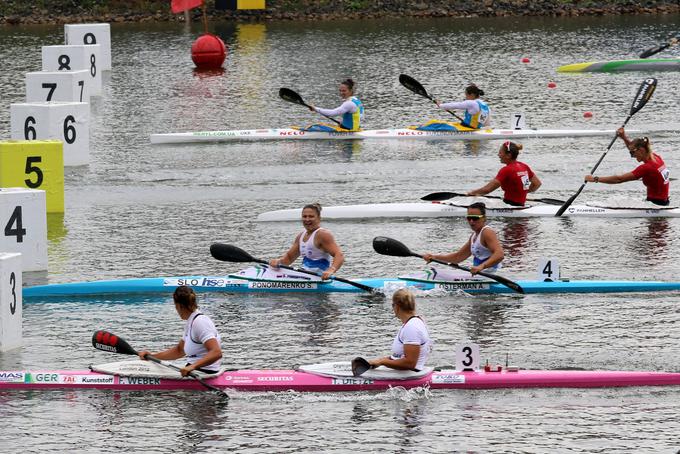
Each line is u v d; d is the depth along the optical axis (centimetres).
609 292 6619
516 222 8294
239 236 7919
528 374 5178
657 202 8406
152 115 12812
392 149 11119
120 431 4750
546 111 13000
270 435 4703
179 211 8694
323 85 14688
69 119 10281
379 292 6600
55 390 5156
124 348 5191
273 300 6506
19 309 5753
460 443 4622
